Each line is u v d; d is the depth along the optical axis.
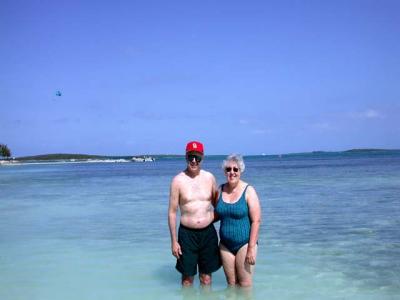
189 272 3.88
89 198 12.67
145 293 3.83
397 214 7.94
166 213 8.91
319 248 5.37
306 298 3.59
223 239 3.86
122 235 6.51
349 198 10.69
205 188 3.91
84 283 4.13
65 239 6.26
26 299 3.71
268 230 6.66
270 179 19.64
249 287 3.85
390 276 4.15
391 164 36.16
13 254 5.34
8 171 47.12
